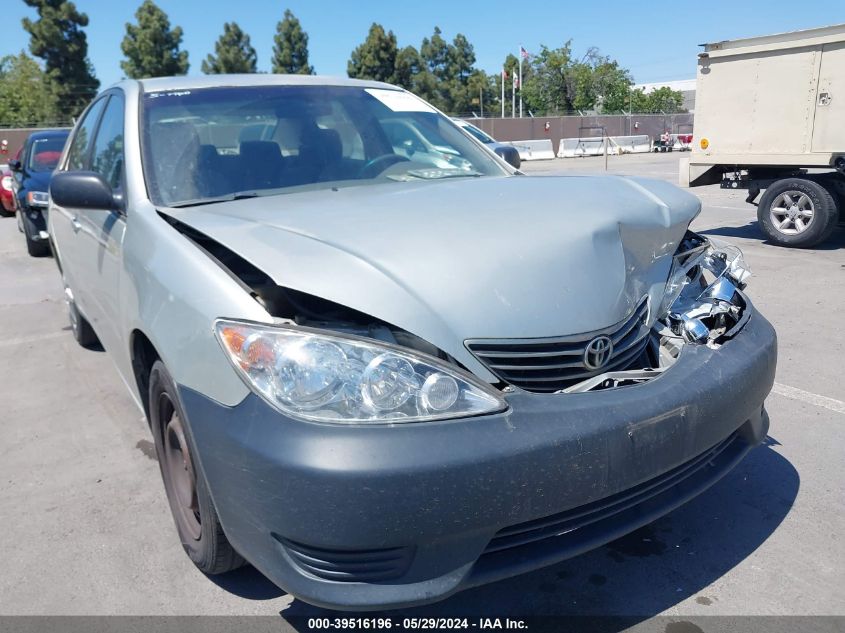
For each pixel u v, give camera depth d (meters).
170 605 2.62
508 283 2.27
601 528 2.30
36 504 3.36
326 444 1.95
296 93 3.72
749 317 2.88
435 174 3.53
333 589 2.03
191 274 2.36
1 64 73.38
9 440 4.07
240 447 2.04
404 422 2.00
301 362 2.03
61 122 46.25
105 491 3.46
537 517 2.08
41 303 7.24
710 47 9.31
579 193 2.89
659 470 2.28
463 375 2.09
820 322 5.69
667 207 2.91
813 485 3.29
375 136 3.64
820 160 8.51
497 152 4.02
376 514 1.93
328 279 2.15
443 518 1.97
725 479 3.36
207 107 3.47
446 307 2.18
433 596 2.03
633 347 2.47
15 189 11.22
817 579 2.66
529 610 2.55
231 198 3.03
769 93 8.87
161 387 2.69
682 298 2.80
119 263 3.05
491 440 2.02
